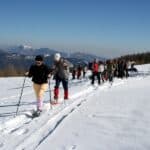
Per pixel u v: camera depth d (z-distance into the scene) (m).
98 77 22.20
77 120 8.69
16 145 6.68
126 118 8.60
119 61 30.08
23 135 7.50
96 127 7.75
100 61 22.44
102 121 8.38
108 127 7.69
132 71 38.91
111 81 25.20
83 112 9.89
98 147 6.18
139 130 7.23
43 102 12.73
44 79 10.69
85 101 12.55
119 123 8.04
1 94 18.67
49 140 6.84
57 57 12.91
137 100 12.12
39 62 10.76
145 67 53.06
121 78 29.47
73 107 11.31
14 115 10.07
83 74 35.84
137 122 8.03
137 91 15.98
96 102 12.05
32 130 7.94
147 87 18.64
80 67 34.72
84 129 7.63
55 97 12.53
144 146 6.05
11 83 28.86
